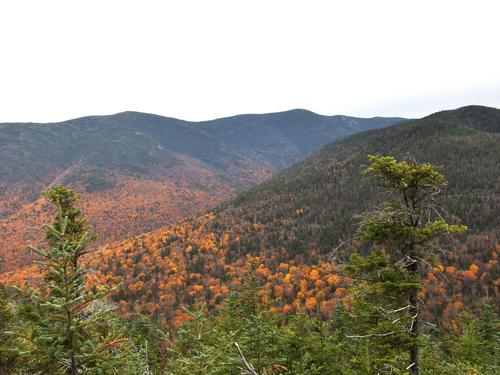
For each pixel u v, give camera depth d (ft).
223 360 34.68
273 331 51.55
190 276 425.69
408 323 35.70
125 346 34.12
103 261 476.95
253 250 490.08
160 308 343.05
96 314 22.75
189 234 584.40
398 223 35.73
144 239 592.60
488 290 304.09
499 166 582.35
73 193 46.09
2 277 450.30
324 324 55.36
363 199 579.89
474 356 84.99
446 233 35.50
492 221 414.21
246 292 70.03
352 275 37.81
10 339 24.26
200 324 32.42
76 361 22.04
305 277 370.94
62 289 21.07
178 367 30.45
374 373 35.78
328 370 47.70
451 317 259.19
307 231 519.19
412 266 37.09
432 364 54.80
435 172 35.04
